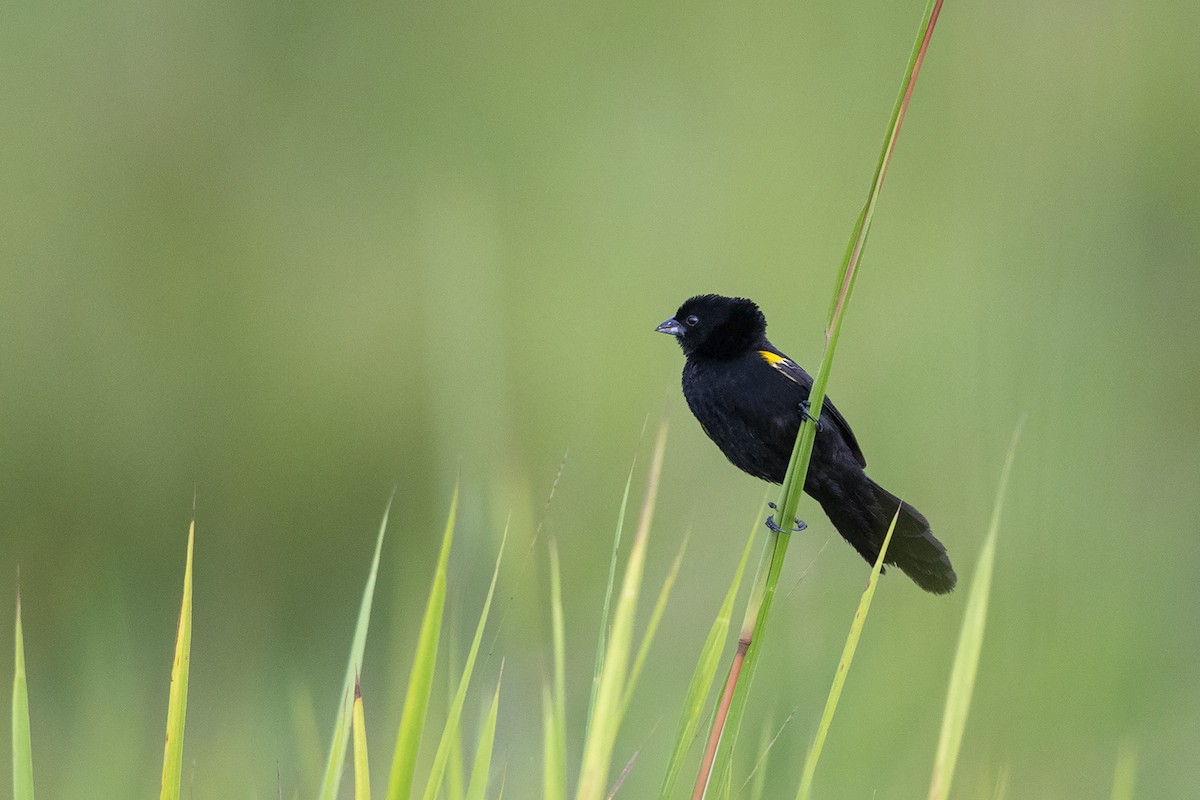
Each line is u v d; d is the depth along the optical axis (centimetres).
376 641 1270
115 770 735
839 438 673
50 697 1173
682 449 1204
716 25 1733
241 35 1769
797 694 752
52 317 1642
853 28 1661
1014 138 1508
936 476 1039
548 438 1373
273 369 1673
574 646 991
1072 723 830
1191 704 950
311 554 1552
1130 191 1415
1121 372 1162
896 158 1598
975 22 1599
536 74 1769
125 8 1719
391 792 386
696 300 753
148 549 1566
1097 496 971
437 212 654
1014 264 1227
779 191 1606
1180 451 1212
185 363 1662
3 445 1587
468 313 630
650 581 1055
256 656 1218
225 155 1753
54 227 1669
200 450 1631
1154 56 1502
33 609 1436
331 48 1791
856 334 1391
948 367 1088
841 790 734
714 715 456
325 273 1720
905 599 864
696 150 1677
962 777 737
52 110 1692
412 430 1631
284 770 781
